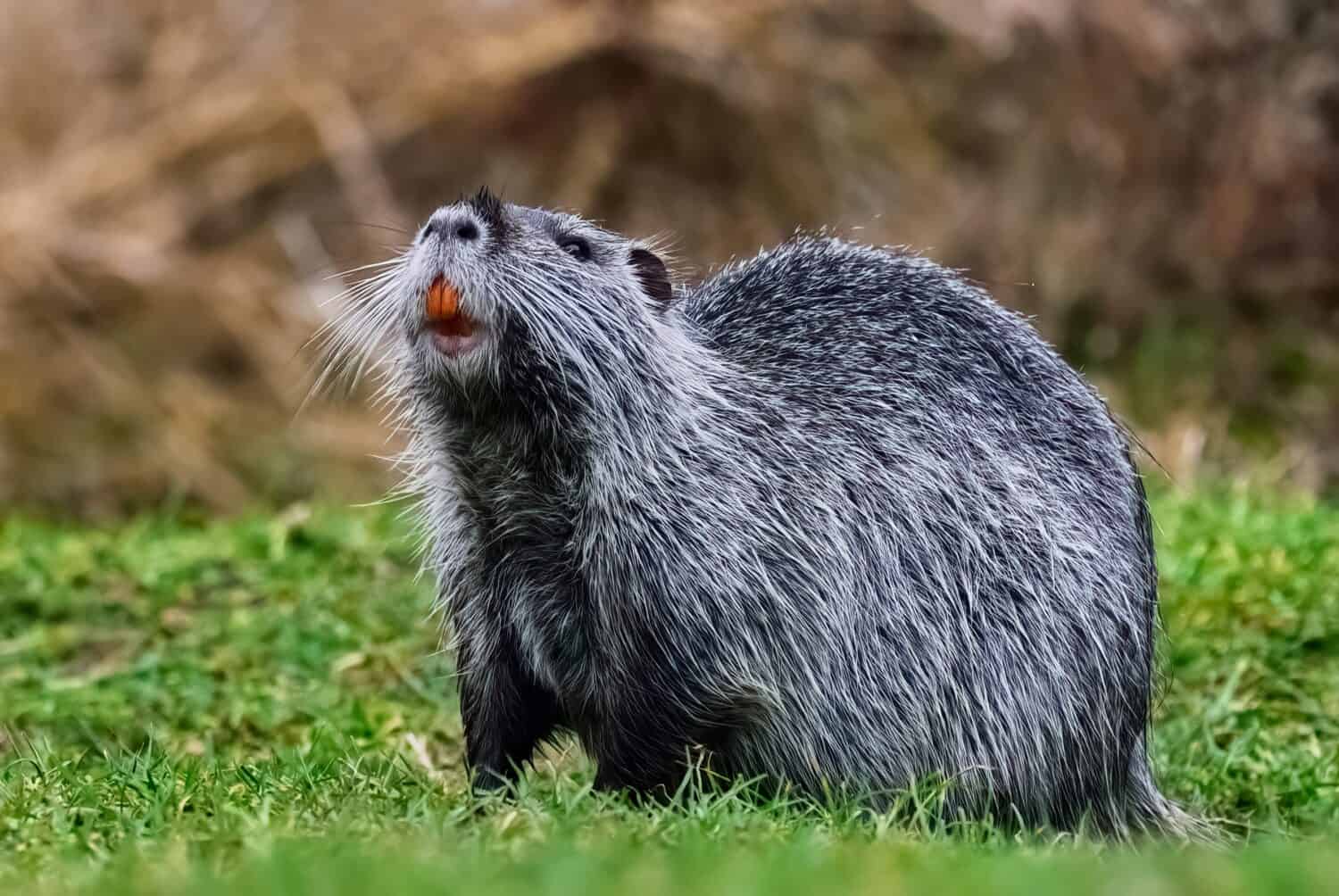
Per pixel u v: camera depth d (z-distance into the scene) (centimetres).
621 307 845
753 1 2219
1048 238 2138
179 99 2217
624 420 838
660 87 2200
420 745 1036
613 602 834
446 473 872
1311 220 2139
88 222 2162
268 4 2242
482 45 2211
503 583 859
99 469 2034
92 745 1088
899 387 891
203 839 696
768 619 840
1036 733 883
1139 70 2155
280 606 1260
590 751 865
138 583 1311
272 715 1109
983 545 876
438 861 634
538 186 2192
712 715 837
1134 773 931
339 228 2167
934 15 2220
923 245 2148
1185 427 1941
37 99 2216
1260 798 988
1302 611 1188
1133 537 922
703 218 2186
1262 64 2152
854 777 856
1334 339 2086
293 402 2083
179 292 2128
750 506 845
